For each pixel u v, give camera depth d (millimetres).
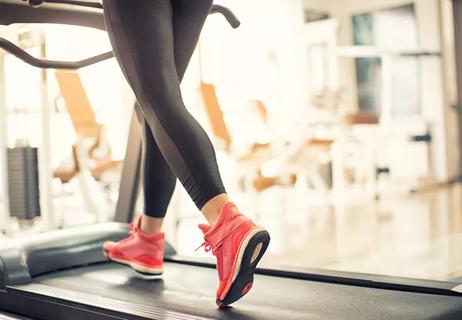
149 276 1705
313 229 3994
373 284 1506
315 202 5832
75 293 1543
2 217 2885
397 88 7652
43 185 2818
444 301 1318
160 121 1207
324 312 1265
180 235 3820
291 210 5250
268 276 1701
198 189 1193
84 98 2736
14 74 2945
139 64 1224
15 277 1690
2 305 1690
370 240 3402
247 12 6680
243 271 1188
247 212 4980
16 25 2525
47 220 2830
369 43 7883
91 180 4340
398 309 1264
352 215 4707
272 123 5305
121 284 1670
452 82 7387
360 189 6766
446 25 7367
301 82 6898
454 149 7445
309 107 6234
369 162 6297
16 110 2996
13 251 1765
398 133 7609
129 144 2203
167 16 1269
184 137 1192
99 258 1997
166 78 1227
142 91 1229
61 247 1919
